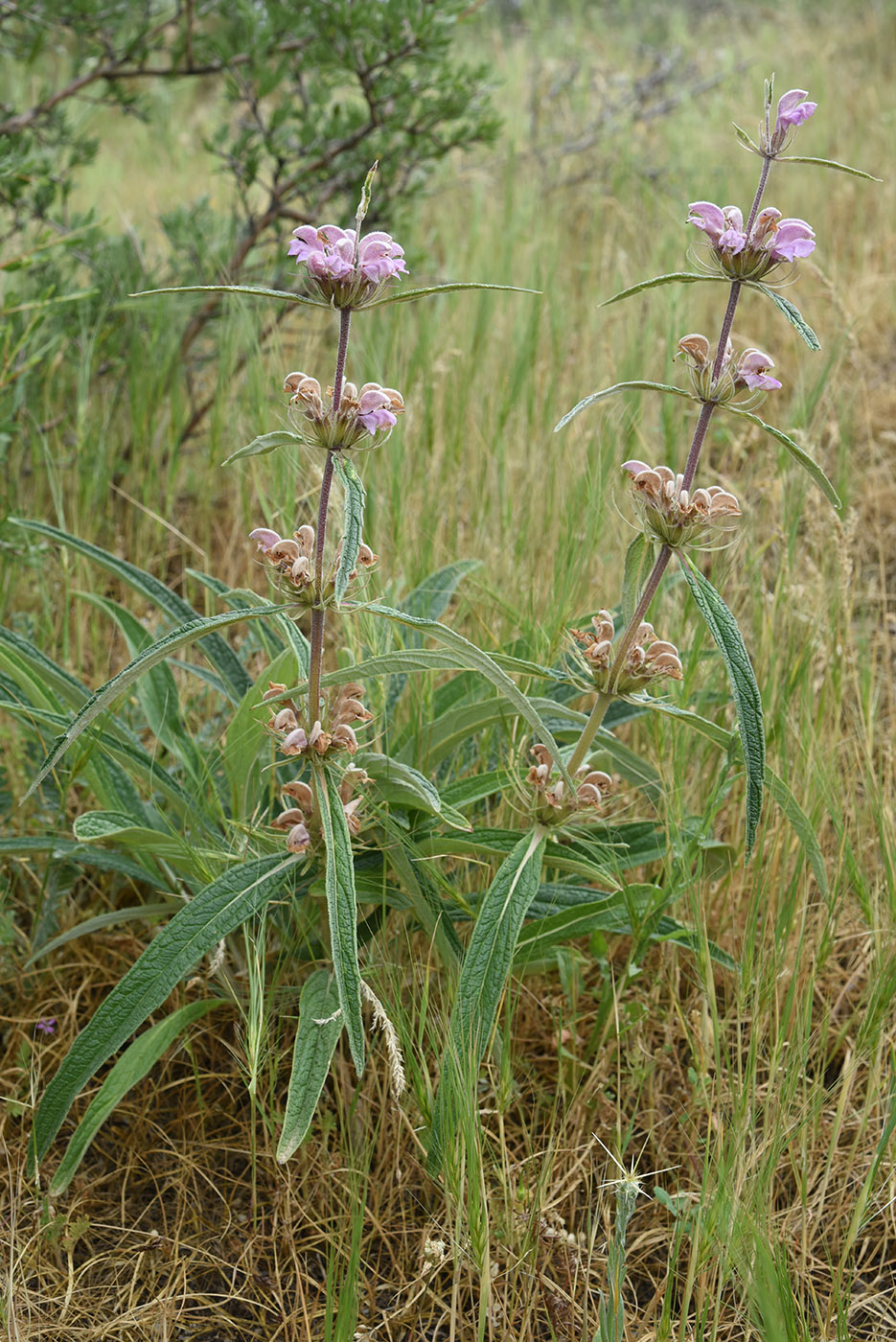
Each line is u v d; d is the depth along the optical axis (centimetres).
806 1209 116
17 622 145
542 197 275
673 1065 126
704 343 110
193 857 119
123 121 344
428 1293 115
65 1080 112
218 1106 123
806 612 141
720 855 126
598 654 114
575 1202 119
